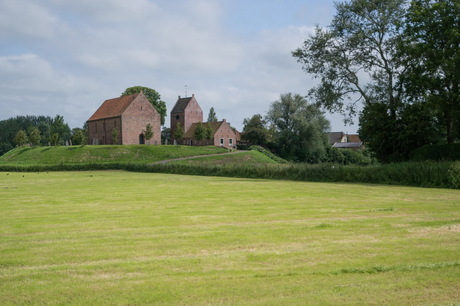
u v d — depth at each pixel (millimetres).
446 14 28297
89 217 12102
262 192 20297
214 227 10195
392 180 26422
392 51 33344
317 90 36344
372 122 34000
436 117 34250
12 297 5250
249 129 89000
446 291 5293
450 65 26641
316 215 12227
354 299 5055
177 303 4996
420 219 11164
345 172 29391
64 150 70188
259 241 8375
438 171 23719
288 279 5848
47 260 7062
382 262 6652
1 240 8750
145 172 46750
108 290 5480
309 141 78625
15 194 19719
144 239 8727
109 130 81875
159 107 97812
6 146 111938
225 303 4969
